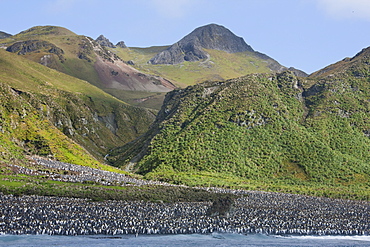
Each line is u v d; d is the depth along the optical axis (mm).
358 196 183125
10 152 191750
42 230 101812
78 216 111875
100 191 147000
